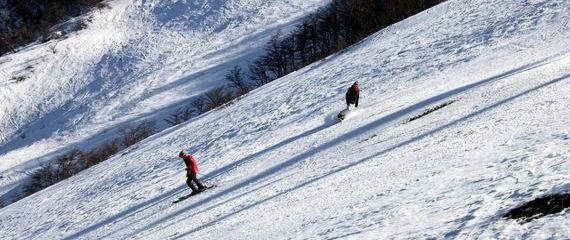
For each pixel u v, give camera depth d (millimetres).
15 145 82812
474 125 12398
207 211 14672
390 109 23734
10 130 87312
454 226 5266
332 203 8883
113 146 68688
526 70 21766
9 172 73562
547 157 6746
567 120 8938
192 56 93938
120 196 28172
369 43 50250
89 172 44219
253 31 96625
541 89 14930
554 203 4918
